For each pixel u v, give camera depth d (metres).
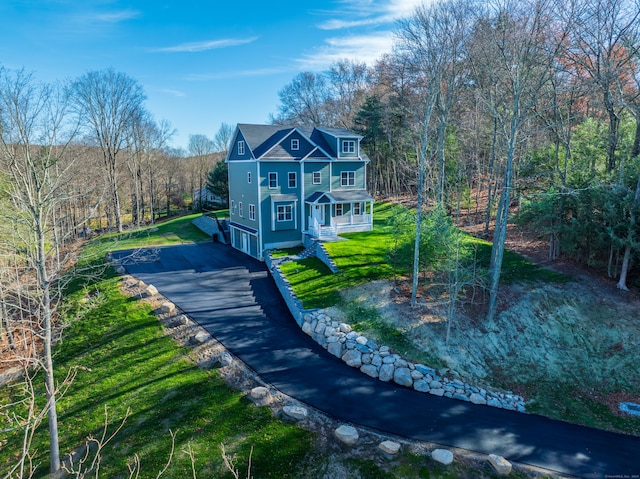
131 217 48.97
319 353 16.20
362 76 57.00
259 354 15.83
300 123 61.59
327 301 19.36
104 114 38.25
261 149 29.02
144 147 47.19
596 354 16.19
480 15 22.22
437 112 30.70
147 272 25.56
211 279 24.38
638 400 14.10
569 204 21.12
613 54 21.27
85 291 21.56
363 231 30.31
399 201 42.31
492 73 19.91
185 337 16.83
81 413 13.16
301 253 27.14
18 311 20.42
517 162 27.03
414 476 10.32
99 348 16.56
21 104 13.33
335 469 10.53
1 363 16.44
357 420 12.23
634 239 18.39
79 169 25.95
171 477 10.40
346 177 31.56
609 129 24.34
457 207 31.53
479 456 10.97
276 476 10.38
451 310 16.12
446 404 13.34
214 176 50.97
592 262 20.61
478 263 21.94
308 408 12.68
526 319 17.67
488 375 15.02
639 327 17.00
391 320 17.55
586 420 12.98
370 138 44.72
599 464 10.85
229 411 12.52
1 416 13.48
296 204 29.61
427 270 20.31
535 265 21.97
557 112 24.42
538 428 12.38
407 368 14.80
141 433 11.95
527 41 19.73
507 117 24.20
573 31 20.59
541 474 10.44
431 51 17.81
